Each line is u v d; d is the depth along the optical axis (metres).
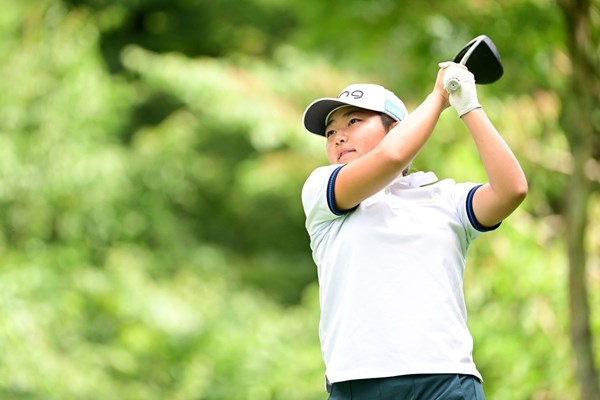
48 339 31.92
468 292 23.94
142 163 43.78
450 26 25.84
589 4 20.28
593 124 21.72
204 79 37.31
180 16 56.06
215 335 37.03
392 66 32.25
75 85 35.50
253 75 37.69
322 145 36.69
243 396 32.62
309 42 32.12
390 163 9.39
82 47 36.22
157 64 38.50
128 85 46.19
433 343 9.27
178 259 43.44
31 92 35.00
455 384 9.21
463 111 9.68
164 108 53.03
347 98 10.39
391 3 26.80
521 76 23.84
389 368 9.22
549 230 24.72
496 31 23.45
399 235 9.65
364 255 9.61
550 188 24.72
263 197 49.06
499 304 23.58
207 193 50.16
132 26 55.78
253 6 54.00
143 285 38.50
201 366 35.44
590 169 22.00
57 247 35.06
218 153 49.22
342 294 9.69
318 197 9.84
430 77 26.34
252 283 47.28
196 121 46.44
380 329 9.34
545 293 23.31
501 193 9.61
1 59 35.06
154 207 43.41
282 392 30.52
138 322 37.41
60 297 32.44
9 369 29.72
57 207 35.62
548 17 22.33
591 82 20.59
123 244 38.88
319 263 10.12
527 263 23.31
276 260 49.25
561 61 23.38
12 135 34.47
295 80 37.25
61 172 34.97
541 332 23.12
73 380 31.72
